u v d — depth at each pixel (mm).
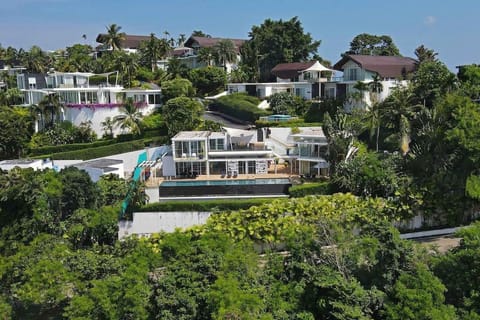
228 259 28703
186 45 119500
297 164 56281
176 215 43750
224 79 91625
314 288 27828
